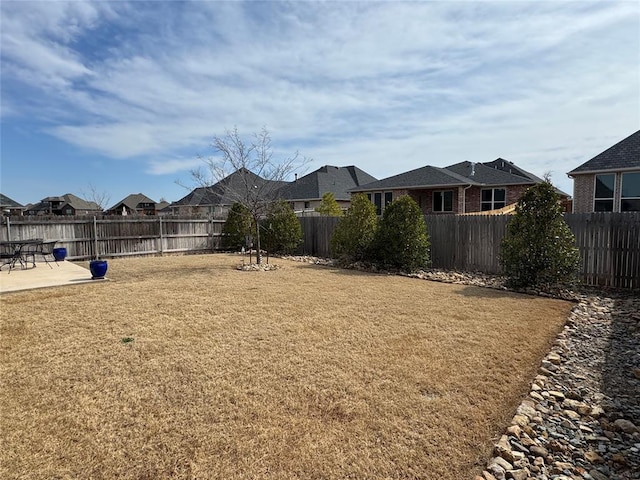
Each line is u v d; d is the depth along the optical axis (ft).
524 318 17.72
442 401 9.86
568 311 19.12
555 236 24.25
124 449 7.84
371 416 9.11
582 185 51.16
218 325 16.49
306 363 12.29
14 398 10.00
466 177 74.59
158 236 49.21
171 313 18.51
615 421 8.96
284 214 49.32
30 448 7.85
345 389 10.49
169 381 11.00
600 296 23.00
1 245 34.04
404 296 22.56
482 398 10.05
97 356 12.92
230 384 10.80
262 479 6.97
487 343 14.21
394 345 13.97
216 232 55.21
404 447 7.93
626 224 24.94
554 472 7.21
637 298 22.41
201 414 9.20
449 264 34.96
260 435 8.33
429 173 74.74
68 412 9.29
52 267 34.86
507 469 7.20
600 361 12.71
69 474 7.08
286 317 17.76
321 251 48.93
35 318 17.62
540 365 12.30
